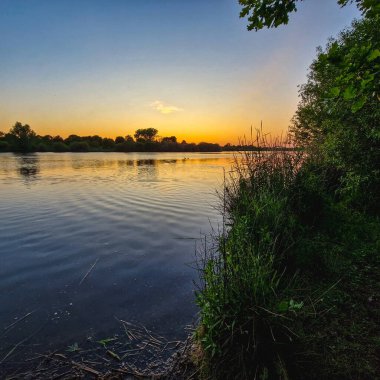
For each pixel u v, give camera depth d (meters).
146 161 43.16
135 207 10.50
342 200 7.70
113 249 6.35
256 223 4.77
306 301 3.61
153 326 3.64
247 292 2.85
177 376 2.80
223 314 2.76
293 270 4.32
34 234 7.38
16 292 4.52
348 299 3.69
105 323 3.71
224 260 3.28
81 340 3.38
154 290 4.55
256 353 2.59
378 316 3.34
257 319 2.68
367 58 2.06
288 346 2.67
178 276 5.03
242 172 7.13
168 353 3.14
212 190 14.09
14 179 18.91
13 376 2.85
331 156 7.54
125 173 23.34
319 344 2.91
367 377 2.53
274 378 2.50
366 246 5.22
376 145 6.82
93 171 25.28
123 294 4.43
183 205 10.78
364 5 2.29
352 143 6.86
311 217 6.17
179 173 23.31
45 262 5.66
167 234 7.40
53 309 4.04
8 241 6.86
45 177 20.25
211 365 2.72
